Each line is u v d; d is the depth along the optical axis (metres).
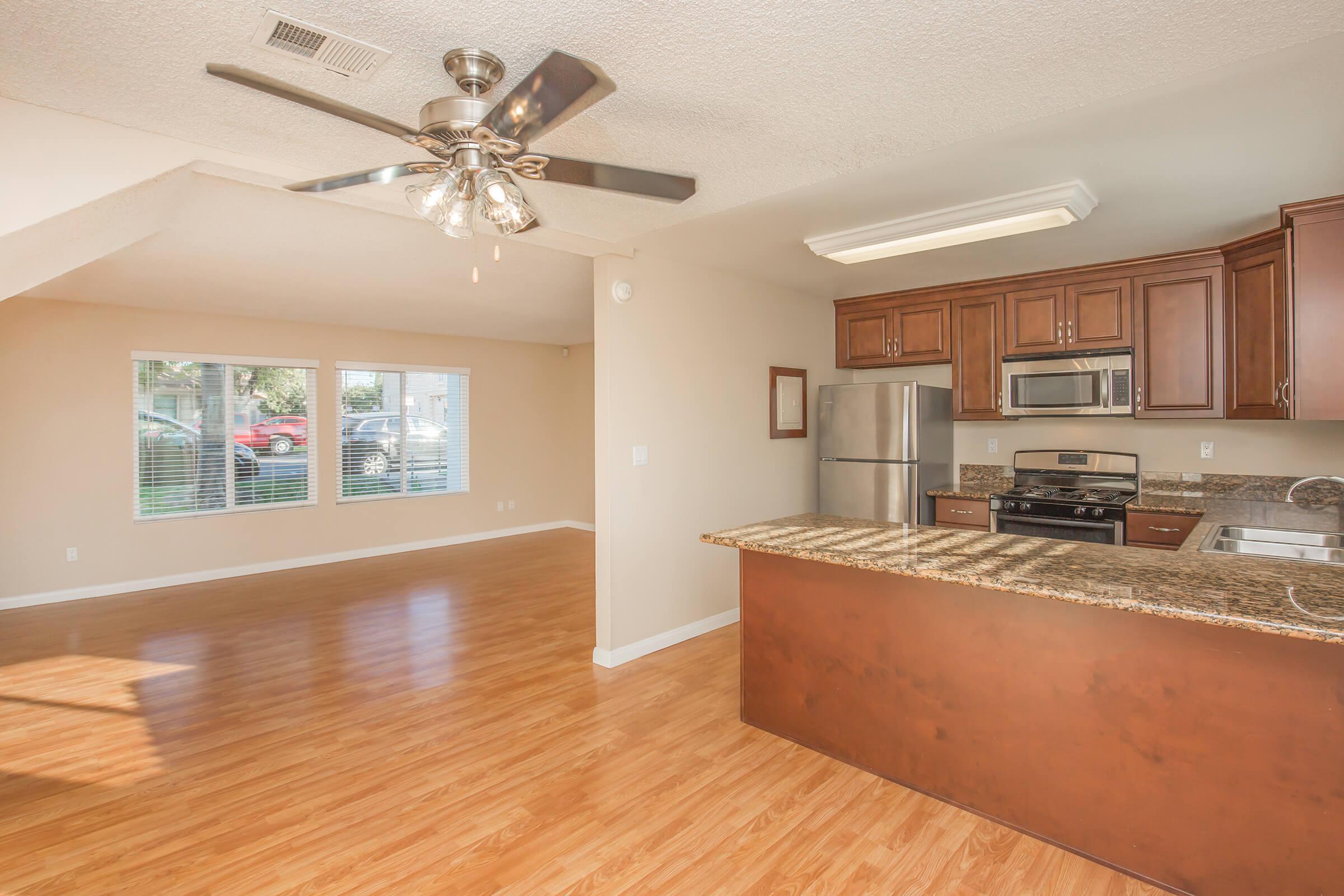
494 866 2.03
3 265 2.01
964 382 4.59
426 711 3.11
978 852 2.08
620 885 1.94
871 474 4.63
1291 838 1.73
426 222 3.16
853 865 2.02
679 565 4.04
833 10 1.41
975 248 3.67
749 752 2.71
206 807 2.34
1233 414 3.58
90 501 5.12
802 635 2.75
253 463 5.94
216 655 3.84
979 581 2.03
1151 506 3.75
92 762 2.64
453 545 7.17
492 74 1.64
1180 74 1.72
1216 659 1.82
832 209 3.01
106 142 1.97
